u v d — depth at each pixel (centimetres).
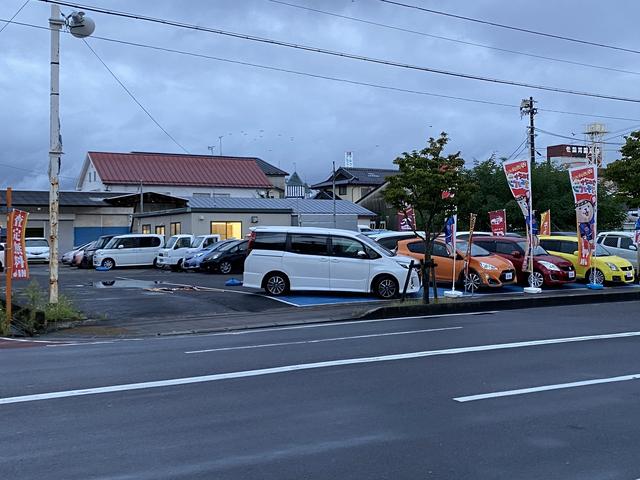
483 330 1202
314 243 1798
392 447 534
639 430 581
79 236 4428
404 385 754
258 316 1478
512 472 478
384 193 1594
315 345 1047
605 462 499
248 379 793
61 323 1362
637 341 1066
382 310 1467
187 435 571
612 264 2067
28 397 714
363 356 938
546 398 693
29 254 3788
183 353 992
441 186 1494
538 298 1661
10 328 1302
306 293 1848
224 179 5694
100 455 520
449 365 868
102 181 5216
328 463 498
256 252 1811
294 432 577
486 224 3856
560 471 480
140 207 4338
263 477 470
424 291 1560
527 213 1880
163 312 1544
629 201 2052
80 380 800
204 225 3522
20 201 4178
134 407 669
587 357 925
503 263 1927
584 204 1923
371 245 1795
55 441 557
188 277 2570
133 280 2423
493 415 629
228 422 610
